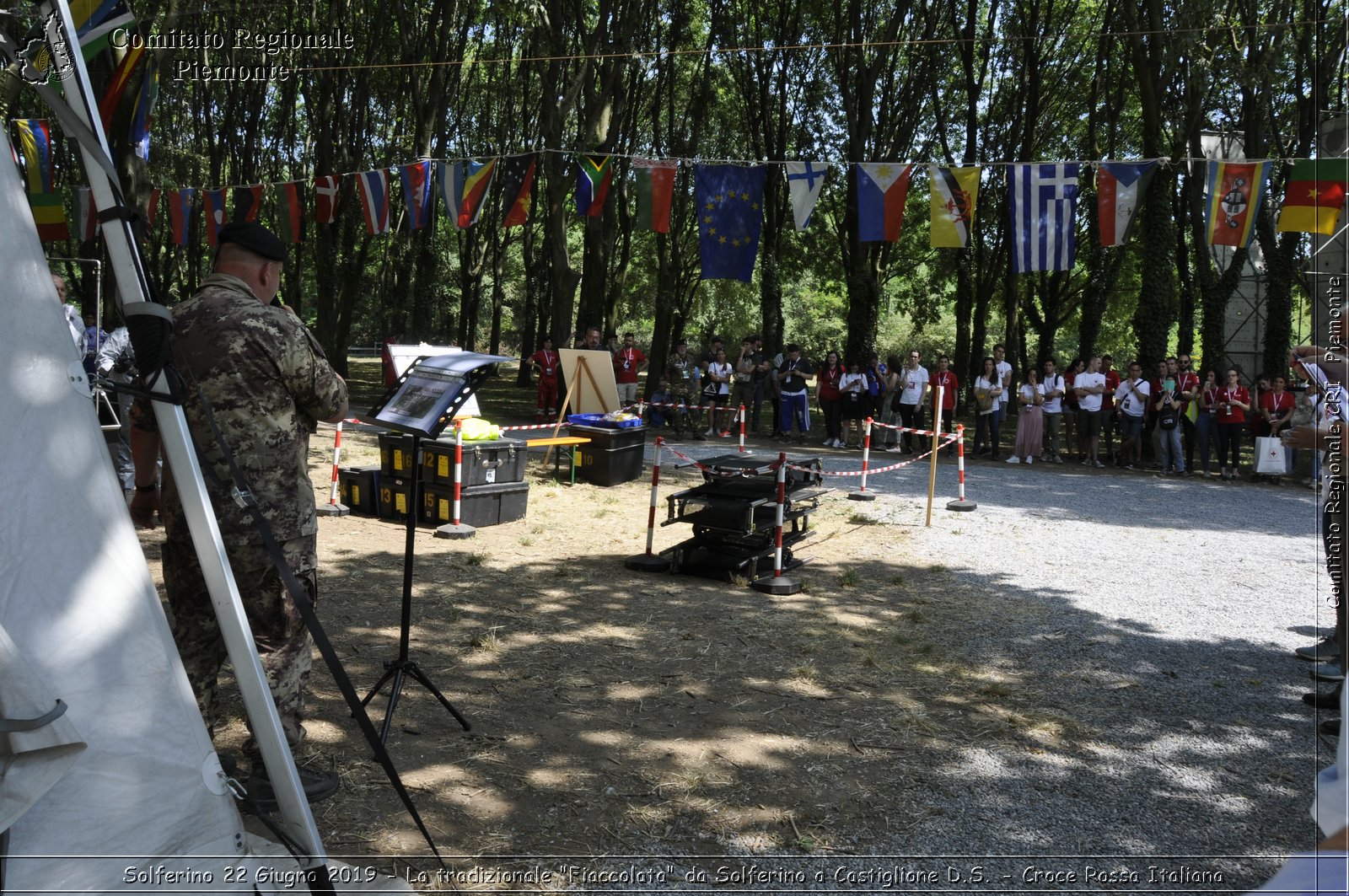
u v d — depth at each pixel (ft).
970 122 82.48
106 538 9.62
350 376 128.16
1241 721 17.15
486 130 106.42
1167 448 54.08
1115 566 29.48
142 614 9.68
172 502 12.39
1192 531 35.88
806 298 177.37
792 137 94.79
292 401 12.69
